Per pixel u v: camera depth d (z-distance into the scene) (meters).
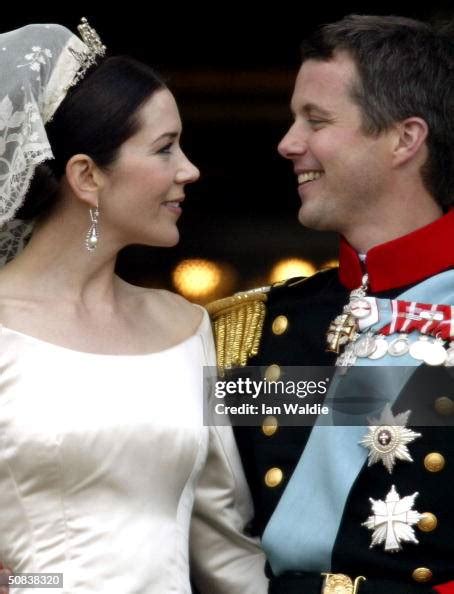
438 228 11.42
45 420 10.94
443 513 10.93
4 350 11.12
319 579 11.08
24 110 11.01
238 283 23.14
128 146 11.30
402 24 11.61
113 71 11.32
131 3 22.52
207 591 12.15
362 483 11.09
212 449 11.83
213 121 23.34
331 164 11.50
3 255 12.02
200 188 23.33
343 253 11.74
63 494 11.01
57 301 11.45
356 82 11.44
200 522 12.01
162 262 23.19
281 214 23.31
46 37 11.20
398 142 11.46
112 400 11.15
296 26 22.66
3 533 11.11
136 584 11.04
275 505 11.41
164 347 11.69
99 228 11.48
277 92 23.19
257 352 11.90
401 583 10.91
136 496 11.19
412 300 11.34
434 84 11.48
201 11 22.61
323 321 11.72
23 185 11.01
